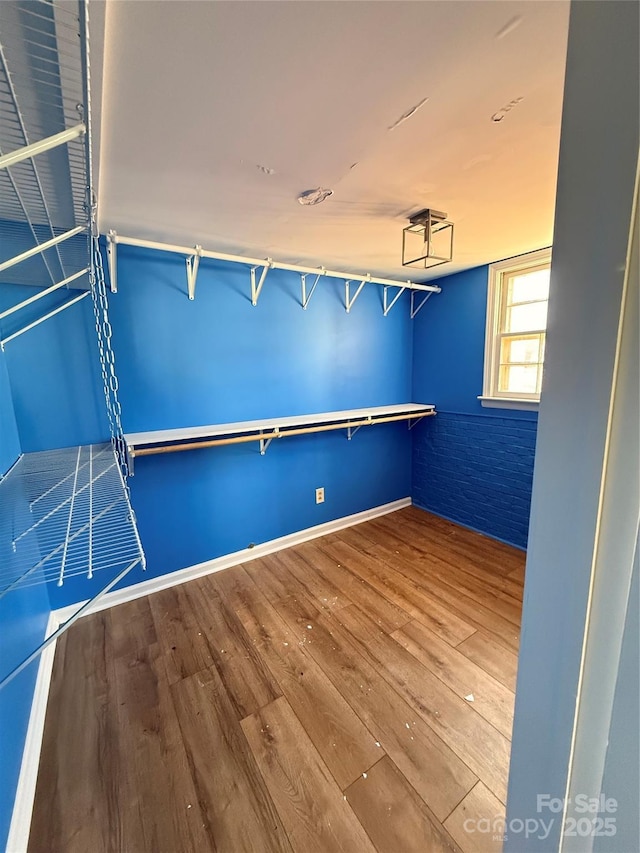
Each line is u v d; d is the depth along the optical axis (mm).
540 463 543
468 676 1523
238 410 2309
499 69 781
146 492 2070
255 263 1939
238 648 1691
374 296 2846
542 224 1680
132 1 592
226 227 1669
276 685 1489
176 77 775
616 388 444
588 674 511
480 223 1667
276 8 632
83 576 1915
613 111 409
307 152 1079
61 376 1737
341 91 837
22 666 610
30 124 752
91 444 1841
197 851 988
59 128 784
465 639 1732
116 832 1029
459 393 2816
